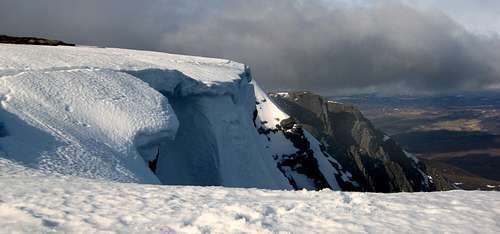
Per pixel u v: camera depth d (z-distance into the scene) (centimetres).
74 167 2428
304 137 9038
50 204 1105
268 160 7481
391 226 967
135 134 3316
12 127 2647
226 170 5494
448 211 1102
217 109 5781
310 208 1125
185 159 5450
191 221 998
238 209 1086
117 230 909
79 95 3503
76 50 5681
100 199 1212
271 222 988
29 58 4150
